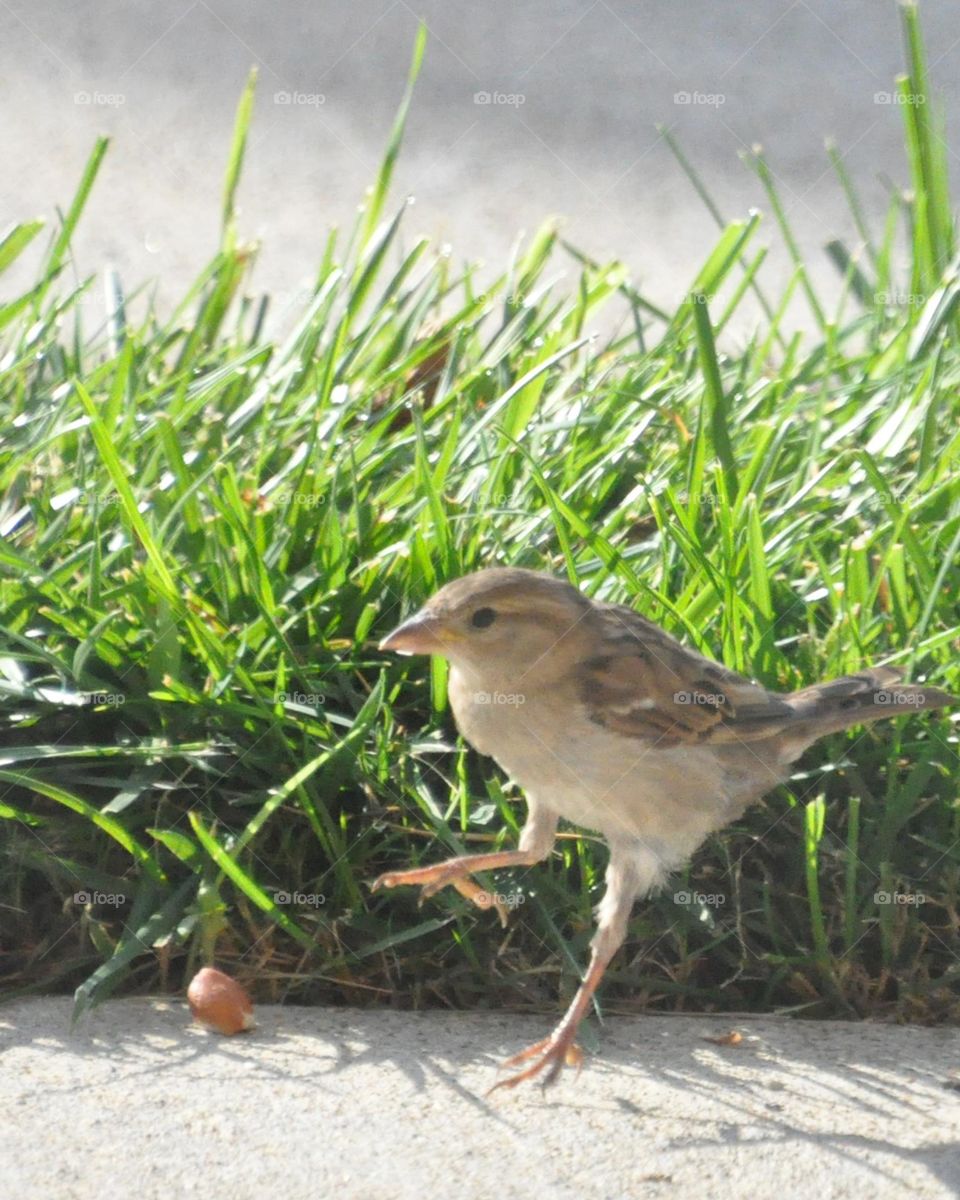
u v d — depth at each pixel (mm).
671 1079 6664
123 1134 6070
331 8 22766
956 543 8617
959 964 7383
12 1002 7117
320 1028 6988
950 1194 5836
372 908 7477
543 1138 6160
